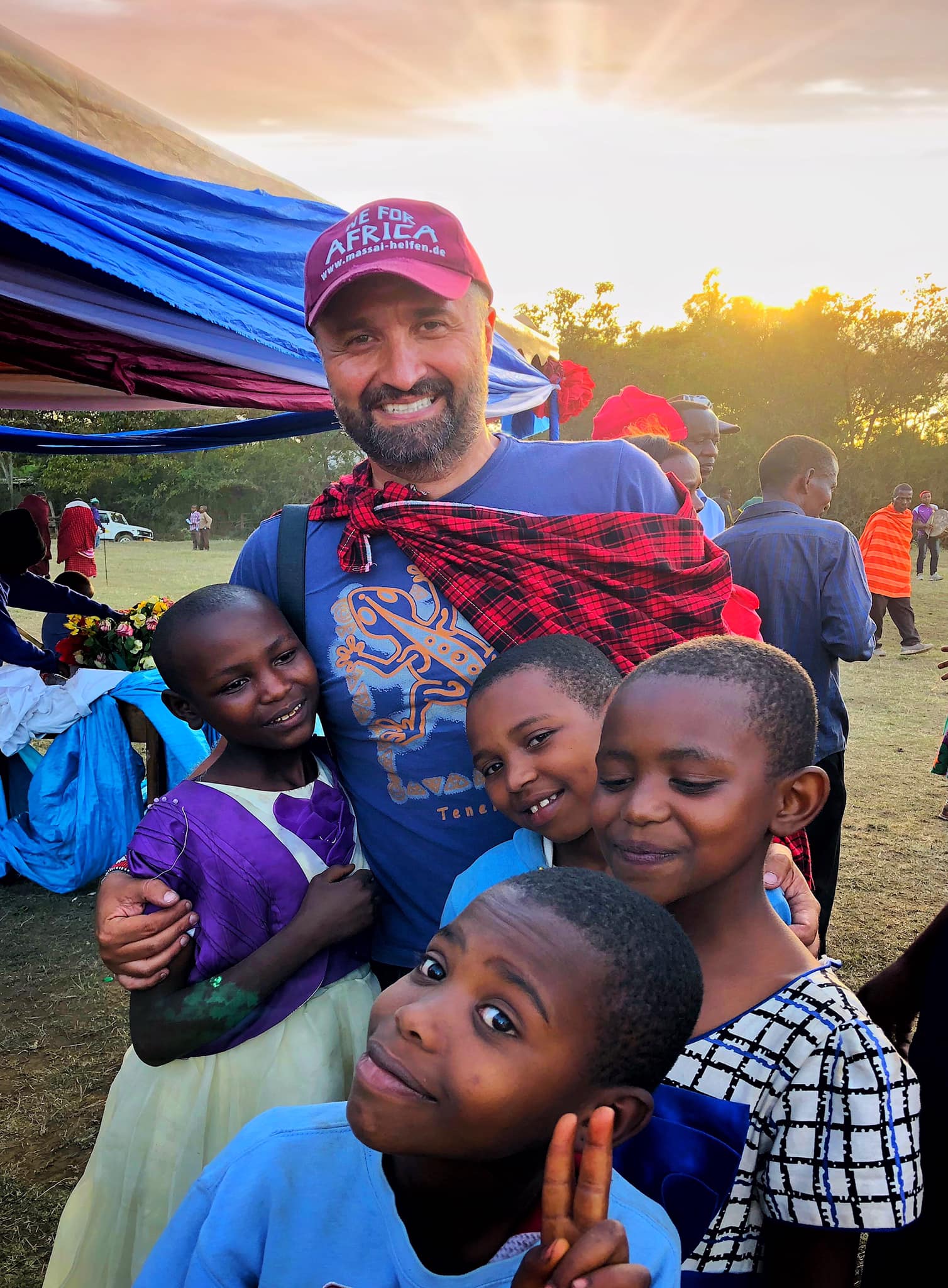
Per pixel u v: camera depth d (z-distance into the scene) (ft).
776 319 145.89
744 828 3.43
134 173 8.15
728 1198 3.55
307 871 5.07
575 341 151.33
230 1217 3.17
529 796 4.33
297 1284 3.01
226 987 4.72
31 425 53.67
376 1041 2.54
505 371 16.83
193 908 4.83
